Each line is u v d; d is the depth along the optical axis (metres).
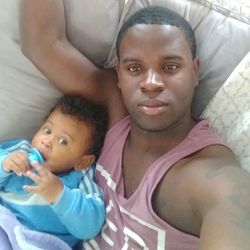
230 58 1.06
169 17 0.93
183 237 0.87
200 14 1.07
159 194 0.91
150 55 0.90
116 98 1.08
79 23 1.07
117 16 1.08
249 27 1.06
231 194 0.76
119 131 1.04
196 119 1.03
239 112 0.99
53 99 1.12
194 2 1.08
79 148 1.05
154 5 1.04
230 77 1.03
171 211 0.88
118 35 0.99
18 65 1.09
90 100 1.09
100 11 1.07
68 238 1.06
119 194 0.97
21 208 1.03
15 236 0.98
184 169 0.88
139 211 0.92
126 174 0.99
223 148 0.92
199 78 1.08
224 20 1.07
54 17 1.02
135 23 0.93
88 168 1.08
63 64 1.04
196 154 0.92
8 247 0.99
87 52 1.11
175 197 0.87
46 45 1.02
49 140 1.05
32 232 0.99
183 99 0.92
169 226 0.88
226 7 1.08
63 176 1.06
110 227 0.98
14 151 1.06
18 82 1.10
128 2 1.08
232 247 0.67
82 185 1.04
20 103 1.11
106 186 1.01
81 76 1.06
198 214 0.81
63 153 1.04
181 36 0.92
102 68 1.13
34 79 1.10
